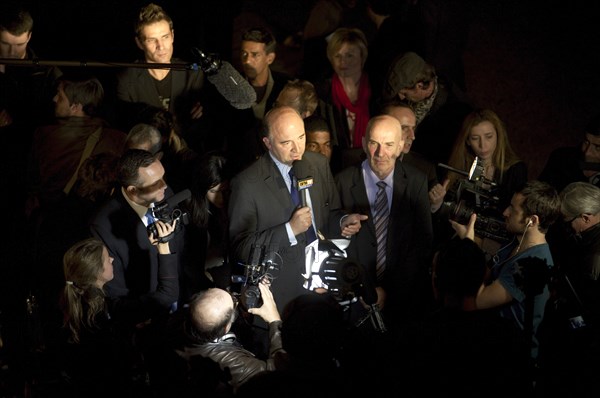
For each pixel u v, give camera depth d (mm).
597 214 4672
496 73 8609
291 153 4750
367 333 3551
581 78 8664
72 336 4145
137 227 4676
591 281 4609
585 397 4230
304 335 3309
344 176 5219
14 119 6086
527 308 4227
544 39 8828
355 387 3373
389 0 7332
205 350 3812
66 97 5539
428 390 3338
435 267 3697
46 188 5531
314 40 8023
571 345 4359
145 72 6277
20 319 5008
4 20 5781
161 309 4508
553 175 5977
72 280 4102
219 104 6543
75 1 7398
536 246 4395
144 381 4168
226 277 5098
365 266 5168
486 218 4957
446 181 5301
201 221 5074
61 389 4082
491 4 8875
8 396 4250
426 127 6332
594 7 8938
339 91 6594
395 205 5102
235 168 5293
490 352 3324
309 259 4875
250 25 8195
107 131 5648
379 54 7156
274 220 4844
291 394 3354
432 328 3408
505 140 5758
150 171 4602
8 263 5555
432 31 7621
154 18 6043
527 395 3340
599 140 5707
